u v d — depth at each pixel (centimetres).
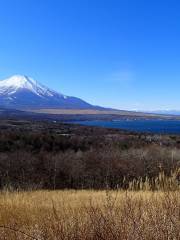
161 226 471
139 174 2244
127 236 459
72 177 2428
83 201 879
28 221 673
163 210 538
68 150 3200
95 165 2483
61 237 471
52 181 2369
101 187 2253
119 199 837
